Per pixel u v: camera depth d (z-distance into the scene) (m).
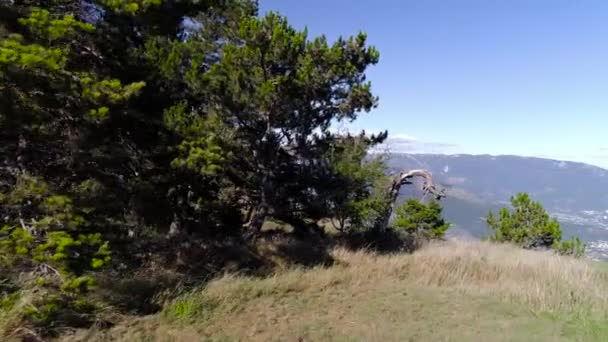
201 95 9.36
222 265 8.80
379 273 8.80
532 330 5.64
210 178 8.93
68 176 6.20
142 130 7.77
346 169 11.63
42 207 5.20
